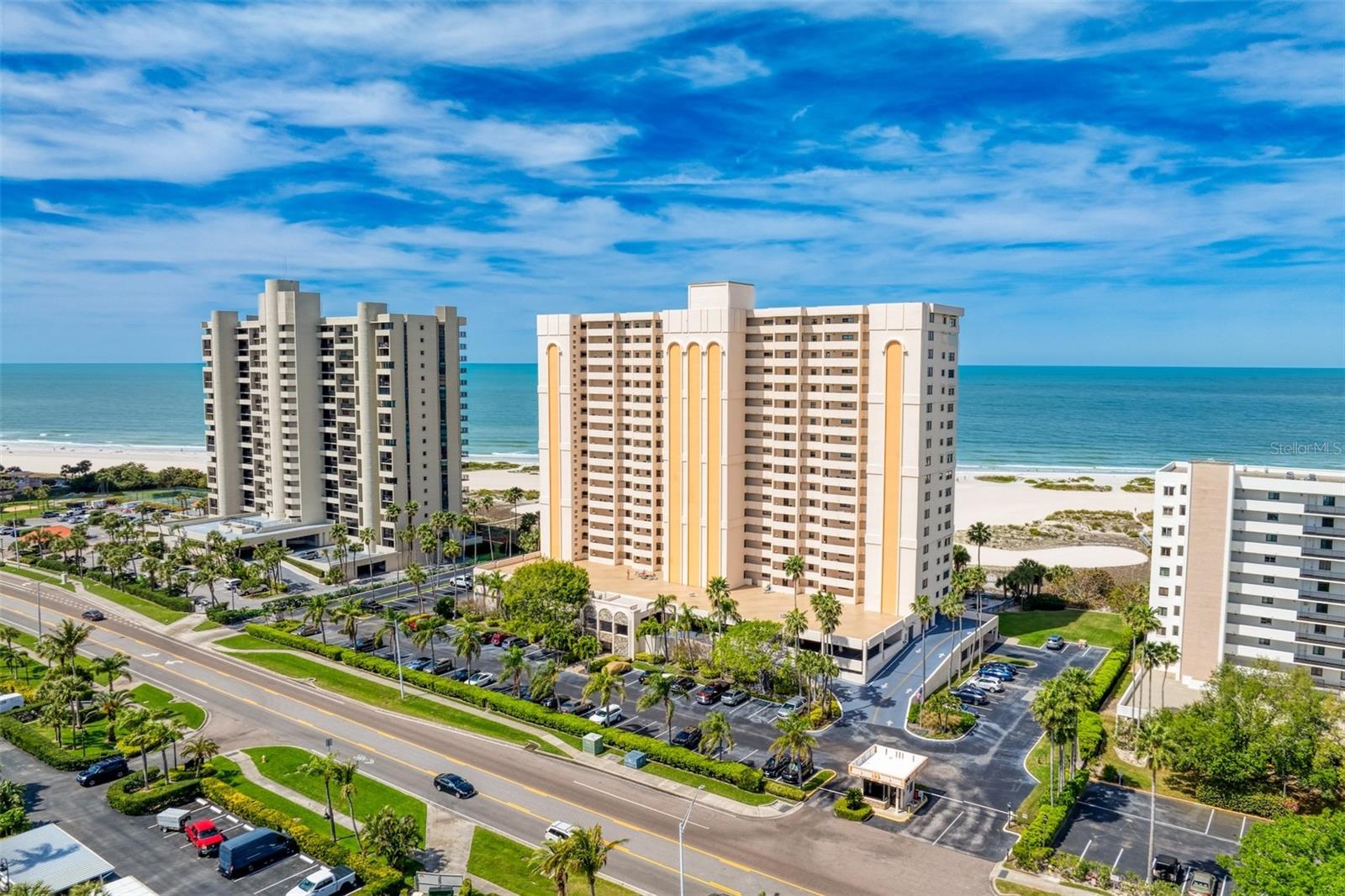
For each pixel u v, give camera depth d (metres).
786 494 154.50
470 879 79.19
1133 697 116.31
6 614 164.38
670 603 147.38
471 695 123.06
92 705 116.75
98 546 198.12
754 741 110.81
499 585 155.62
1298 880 64.44
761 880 80.31
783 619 136.50
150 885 79.81
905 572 142.62
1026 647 149.88
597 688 115.62
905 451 141.12
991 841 87.19
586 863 68.38
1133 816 92.69
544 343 178.50
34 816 91.81
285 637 148.00
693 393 158.38
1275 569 121.31
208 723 116.12
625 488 174.00
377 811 92.81
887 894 78.00
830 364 147.50
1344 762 94.62
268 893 78.69
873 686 128.50
